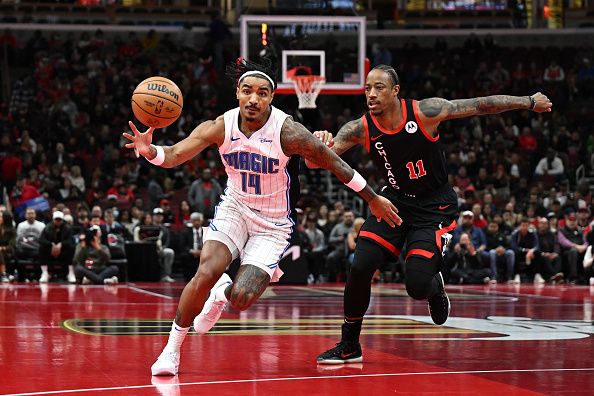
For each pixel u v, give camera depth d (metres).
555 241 28.55
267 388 7.44
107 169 37.22
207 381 7.82
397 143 9.29
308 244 28.52
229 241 8.44
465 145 40.31
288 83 31.64
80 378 7.91
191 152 8.45
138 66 45.16
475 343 11.02
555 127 43.06
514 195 35.78
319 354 9.79
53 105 41.81
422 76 47.09
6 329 12.35
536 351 10.20
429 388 7.50
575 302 19.14
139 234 27.88
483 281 27.95
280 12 33.03
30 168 35.94
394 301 19.20
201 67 45.56
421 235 9.30
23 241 27.11
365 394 7.16
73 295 20.16
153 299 18.95
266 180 8.41
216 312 8.55
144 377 8.02
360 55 31.84
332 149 9.34
